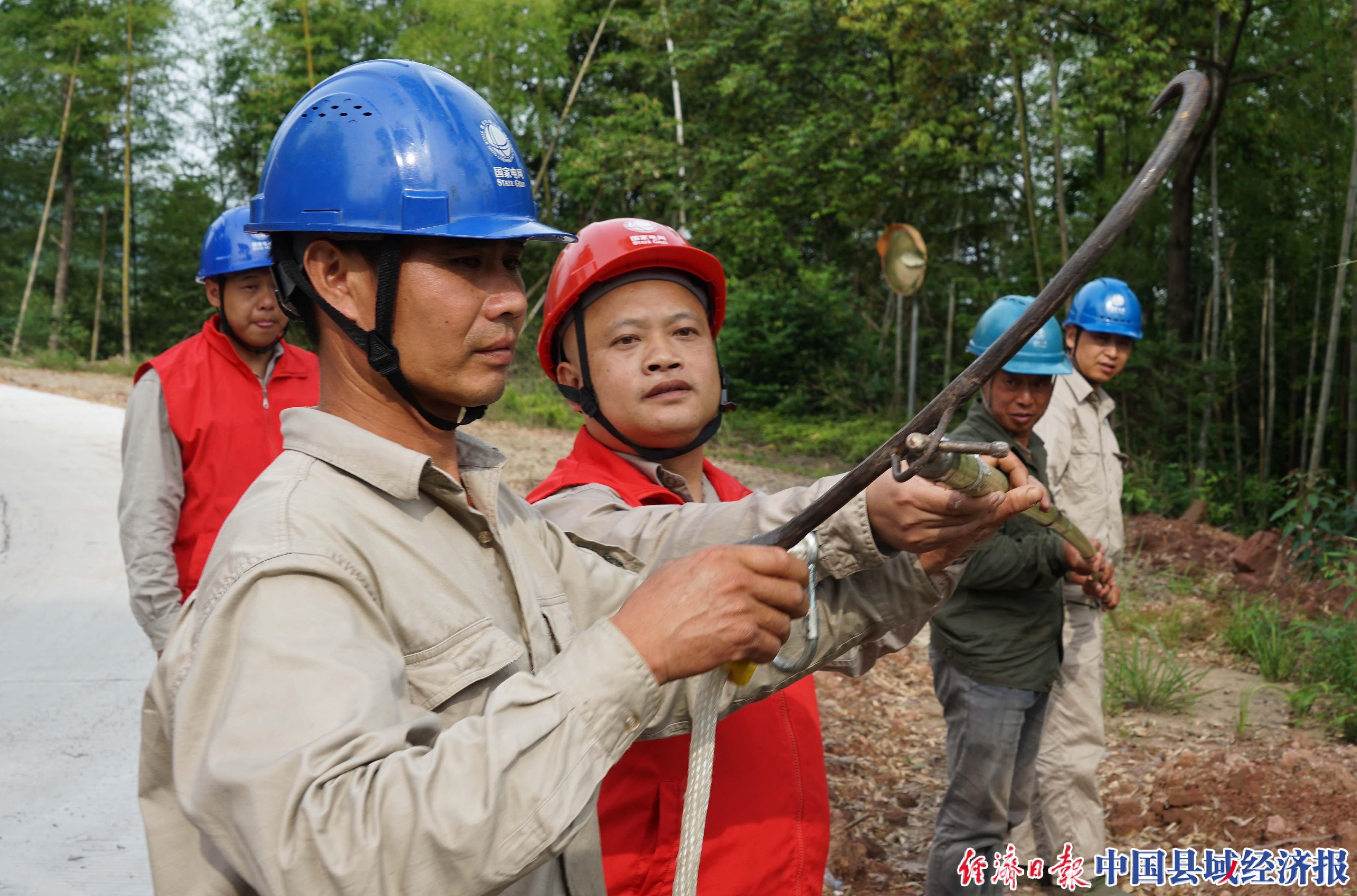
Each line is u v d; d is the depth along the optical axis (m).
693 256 2.26
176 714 1.04
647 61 22.95
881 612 1.67
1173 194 16.47
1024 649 3.31
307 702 1.00
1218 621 7.38
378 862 0.93
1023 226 19.80
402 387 1.27
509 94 24.19
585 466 2.23
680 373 2.21
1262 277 17.73
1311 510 8.40
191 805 1.00
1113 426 16.34
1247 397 18.31
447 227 1.23
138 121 30.00
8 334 31.16
